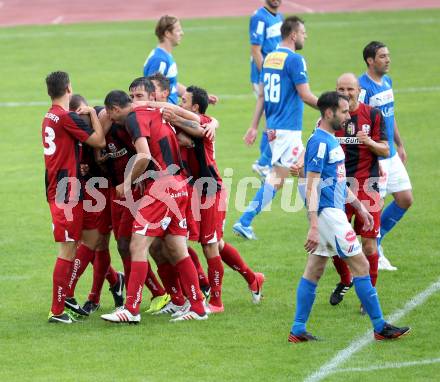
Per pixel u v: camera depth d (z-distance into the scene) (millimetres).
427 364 28953
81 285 39344
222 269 35000
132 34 112688
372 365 28984
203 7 134125
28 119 73562
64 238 33469
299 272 39688
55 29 118250
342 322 33406
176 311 35375
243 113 73688
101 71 91125
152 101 34344
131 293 33281
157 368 29141
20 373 28922
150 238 33250
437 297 35625
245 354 30250
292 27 45781
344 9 126000
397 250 42125
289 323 33375
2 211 50531
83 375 28625
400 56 92688
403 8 123250
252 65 61562
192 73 89125
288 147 45938
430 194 51281
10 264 41719
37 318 34656
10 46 106688
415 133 65250
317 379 27938
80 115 33688
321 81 82562
